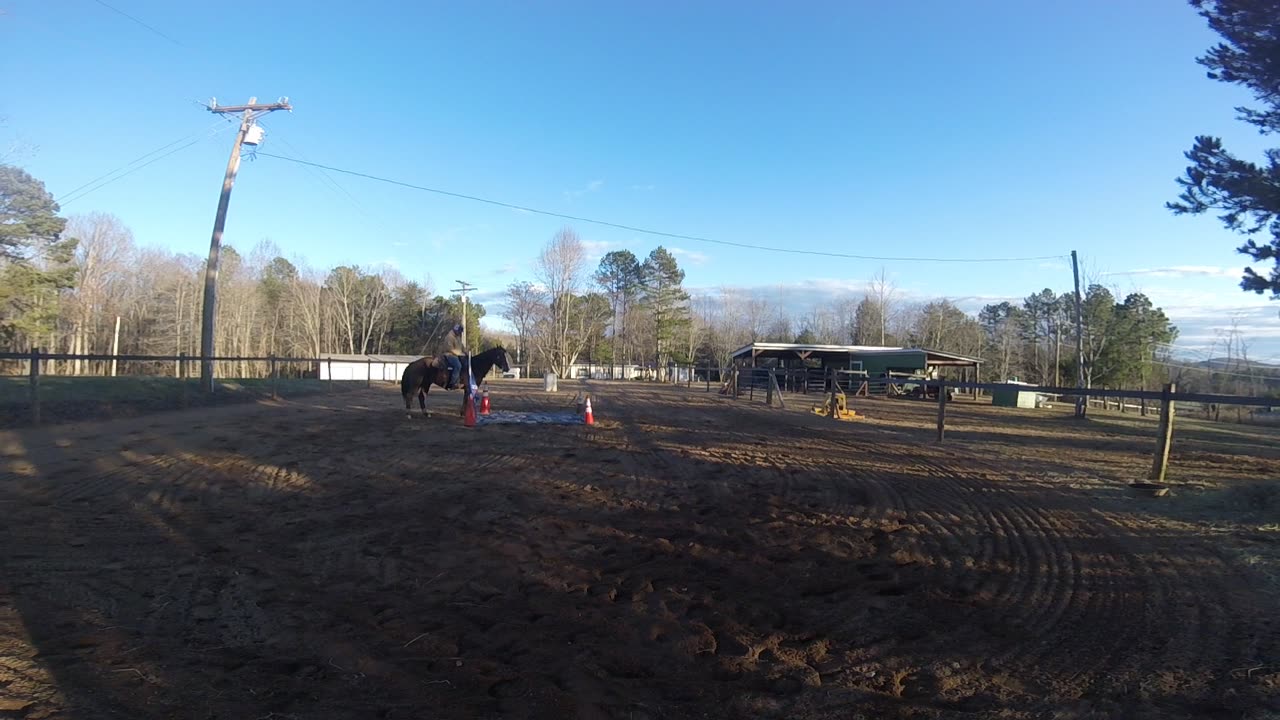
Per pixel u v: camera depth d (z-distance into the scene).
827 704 3.85
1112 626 4.89
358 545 6.69
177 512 7.75
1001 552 6.73
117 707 3.59
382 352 82.06
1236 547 6.72
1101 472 11.53
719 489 9.69
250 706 3.67
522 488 9.38
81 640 4.41
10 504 7.82
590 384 50.97
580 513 8.12
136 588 5.39
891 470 11.55
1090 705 3.78
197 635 4.58
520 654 4.44
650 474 10.71
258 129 22.95
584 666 4.28
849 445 14.92
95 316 56.78
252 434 13.88
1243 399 8.96
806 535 7.35
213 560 6.13
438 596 5.44
